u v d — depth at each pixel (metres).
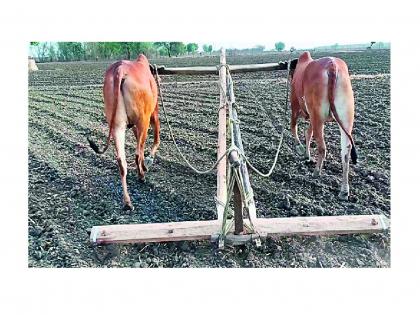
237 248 2.62
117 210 2.95
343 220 2.64
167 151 3.55
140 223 2.83
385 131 3.61
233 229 2.57
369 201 2.96
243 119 3.97
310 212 2.88
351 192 3.04
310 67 2.90
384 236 2.68
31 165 3.36
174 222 2.66
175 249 2.63
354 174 3.21
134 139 3.75
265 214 2.88
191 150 3.56
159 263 2.56
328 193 3.05
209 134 3.78
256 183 3.17
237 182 2.43
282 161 3.40
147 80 2.89
